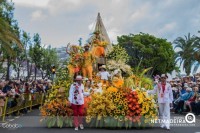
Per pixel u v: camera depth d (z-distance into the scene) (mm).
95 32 20906
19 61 53938
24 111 22203
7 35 21531
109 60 20938
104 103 14344
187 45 57656
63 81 15969
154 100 15469
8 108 18812
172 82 26891
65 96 15039
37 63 66812
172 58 69188
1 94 16594
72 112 14797
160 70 75500
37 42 65688
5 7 33438
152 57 75562
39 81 30062
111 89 14680
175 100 23188
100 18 24828
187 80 25984
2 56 37281
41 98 27969
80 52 18219
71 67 17719
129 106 14258
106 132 13305
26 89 23266
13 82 21047
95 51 20094
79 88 14227
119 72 17141
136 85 16328
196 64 55656
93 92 15641
